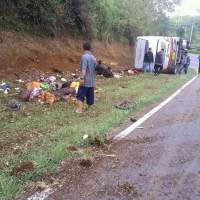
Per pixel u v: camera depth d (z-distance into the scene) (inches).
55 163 265.3
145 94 621.0
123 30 1338.6
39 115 419.8
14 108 438.9
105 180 241.1
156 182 240.1
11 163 263.0
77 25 956.6
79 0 946.1
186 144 326.0
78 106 444.1
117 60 1174.3
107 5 1182.3
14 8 731.4
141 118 430.9
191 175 252.8
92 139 317.7
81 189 226.8
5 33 684.7
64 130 356.2
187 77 1114.1
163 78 961.5
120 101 539.8
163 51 1113.4
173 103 550.0
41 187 227.3
